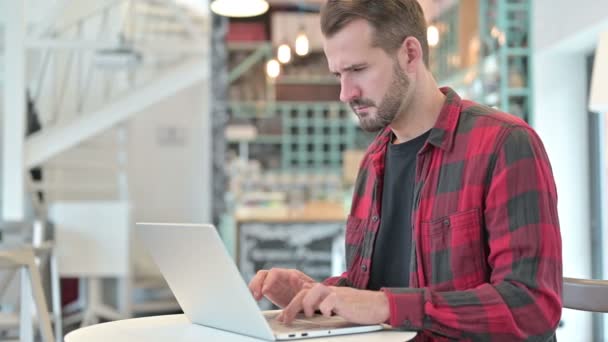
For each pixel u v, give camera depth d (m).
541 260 1.49
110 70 8.50
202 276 1.49
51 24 7.33
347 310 1.44
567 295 1.82
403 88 1.65
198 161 9.95
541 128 5.72
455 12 7.34
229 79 9.98
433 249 1.65
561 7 5.23
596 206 5.55
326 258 6.61
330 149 10.48
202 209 9.94
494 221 1.55
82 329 1.58
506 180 1.54
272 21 10.03
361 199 1.97
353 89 1.63
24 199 7.38
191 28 8.33
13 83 7.07
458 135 1.66
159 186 9.88
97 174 9.44
